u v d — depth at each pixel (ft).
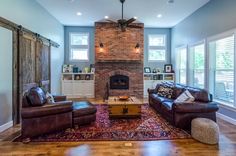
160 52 28.09
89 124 13.37
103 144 9.93
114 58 24.85
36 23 17.20
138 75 25.53
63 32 26.53
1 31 11.85
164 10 19.62
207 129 9.91
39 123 10.80
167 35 28.09
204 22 18.02
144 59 27.89
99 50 24.75
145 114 16.25
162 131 11.88
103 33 24.73
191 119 12.05
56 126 11.46
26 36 14.90
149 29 27.84
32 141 10.31
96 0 16.78
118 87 25.41
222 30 15.16
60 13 20.74
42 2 17.29
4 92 12.28
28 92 11.05
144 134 11.36
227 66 15.31
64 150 9.20
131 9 19.33
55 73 23.06
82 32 27.09
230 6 14.11
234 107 13.83
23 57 14.43
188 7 18.74
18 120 13.89
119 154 8.76
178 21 24.14
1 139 10.67
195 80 20.90
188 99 12.78
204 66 18.21
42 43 18.30
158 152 8.97
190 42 21.31
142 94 25.55
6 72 12.49
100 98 25.13
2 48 11.99
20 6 14.23
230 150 9.17
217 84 16.85
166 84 18.49
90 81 25.93
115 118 14.76
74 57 27.37
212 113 12.26
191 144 9.92
